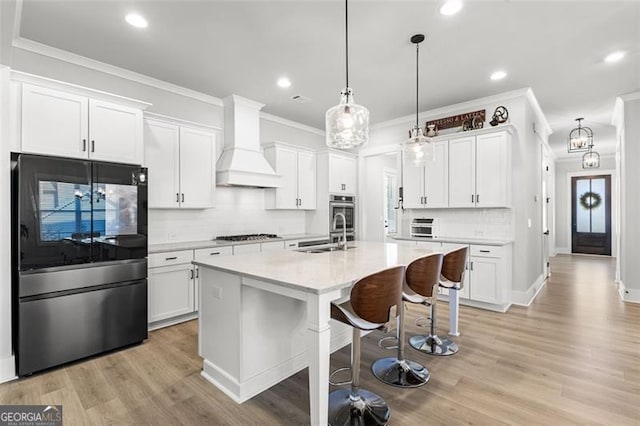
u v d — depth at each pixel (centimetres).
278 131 528
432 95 424
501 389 211
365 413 182
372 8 243
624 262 427
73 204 249
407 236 499
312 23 262
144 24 261
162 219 380
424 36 282
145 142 338
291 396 204
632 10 245
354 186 587
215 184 414
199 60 325
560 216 906
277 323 221
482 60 327
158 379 225
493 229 429
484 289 382
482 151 407
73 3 233
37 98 242
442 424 177
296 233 552
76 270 250
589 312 373
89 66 322
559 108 479
